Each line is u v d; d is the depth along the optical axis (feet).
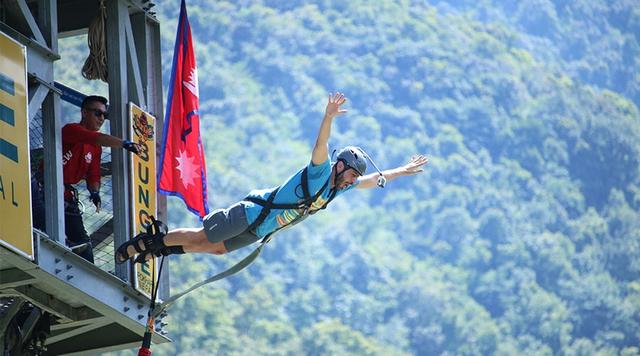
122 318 66.39
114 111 68.49
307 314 551.18
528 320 623.36
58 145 62.64
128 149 65.67
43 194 64.69
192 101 71.92
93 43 69.82
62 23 75.15
